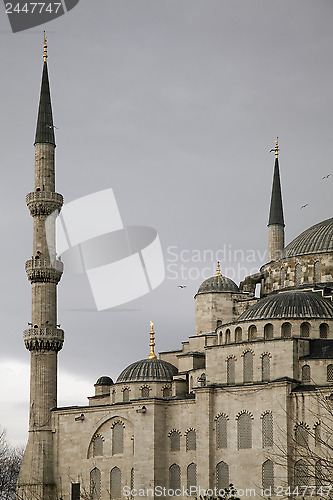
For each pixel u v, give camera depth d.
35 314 196.62
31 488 186.12
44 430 189.62
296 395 159.38
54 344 195.12
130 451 179.12
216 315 193.50
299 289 186.12
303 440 157.75
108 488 180.38
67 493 184.75
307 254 188.12
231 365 168.62
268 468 160.38
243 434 164.12
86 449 184.25
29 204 199.50
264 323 168.00
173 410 174.62
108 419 182.62
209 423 167.00
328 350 163.75
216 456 166.12
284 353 163.75
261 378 165.00
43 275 196.50
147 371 186.38
